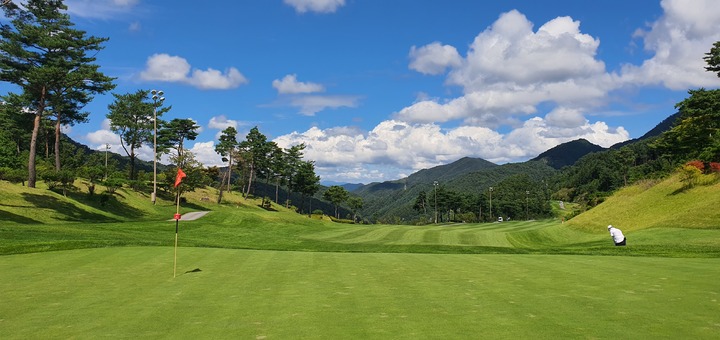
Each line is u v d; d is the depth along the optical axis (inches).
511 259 631.8
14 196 1489.9
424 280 448.1
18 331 271.1
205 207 2640.3
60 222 1392.7
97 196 1950.1
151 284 429.7
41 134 2915.8
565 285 407.8
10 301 354.3
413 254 717.3
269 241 1192.8
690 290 370.6
